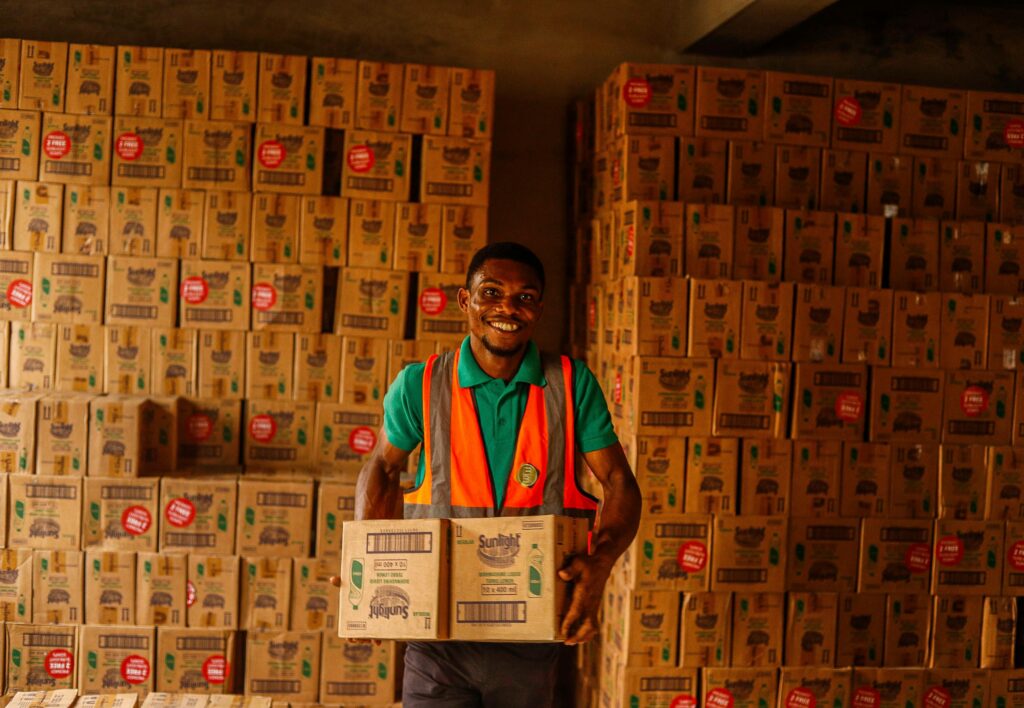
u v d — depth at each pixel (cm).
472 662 198
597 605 180
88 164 355
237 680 347
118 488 338
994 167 361
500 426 198
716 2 385
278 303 360
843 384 327
